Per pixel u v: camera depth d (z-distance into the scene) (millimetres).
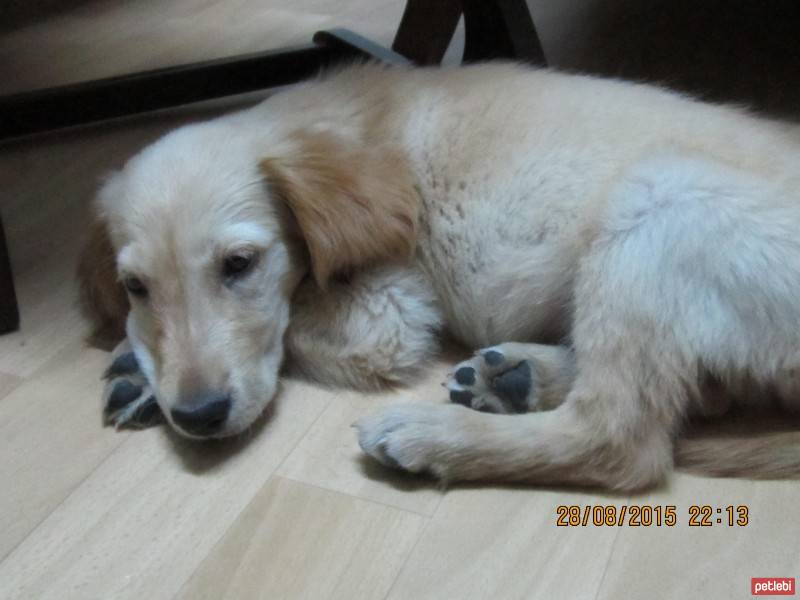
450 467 498
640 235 493
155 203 521
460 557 461
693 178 492
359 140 587
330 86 633
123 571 464
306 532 480
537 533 472
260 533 480
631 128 556
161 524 489
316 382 588
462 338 613
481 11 825
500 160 564
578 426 495
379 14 1237
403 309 583
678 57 1036
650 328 486
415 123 593
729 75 983
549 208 545
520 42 803
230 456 530
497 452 494
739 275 477
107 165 885
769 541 459
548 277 550
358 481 510
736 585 438
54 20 1290
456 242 576
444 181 579
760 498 483
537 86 597
